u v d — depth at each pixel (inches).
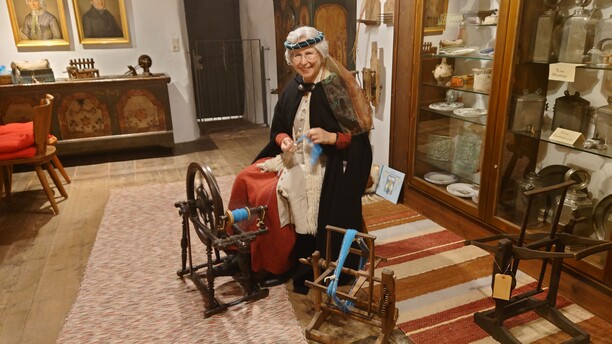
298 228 75.5
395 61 105.3
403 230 98.3
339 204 75.4
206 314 70.4
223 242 66.5
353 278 77.8
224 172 144.3
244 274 73.2
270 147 84.8
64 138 149.6
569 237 62.6
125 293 77.3
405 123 106.2
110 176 142.1
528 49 75.0
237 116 224.8
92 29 158.6
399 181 112.0
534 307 65.3
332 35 133.4
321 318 67.1
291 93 78.9
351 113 74.0
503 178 82.2
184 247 79.8
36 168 110.2
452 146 101.7
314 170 76.4
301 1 145.4
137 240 96.9
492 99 80.1
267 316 70.9
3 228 104.2
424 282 78.2
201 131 199.9
